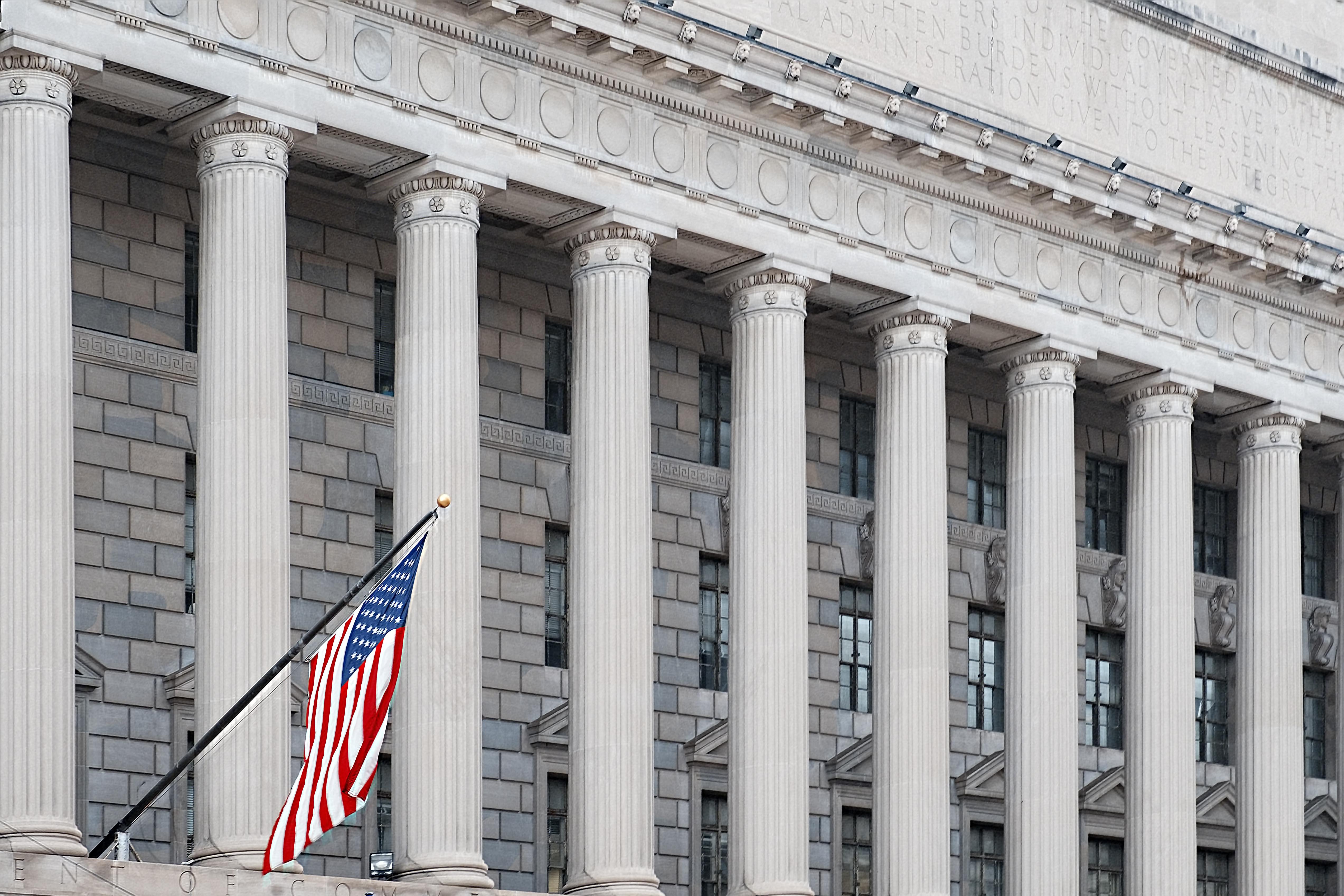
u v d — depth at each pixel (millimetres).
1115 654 113500
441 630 79375
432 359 81000
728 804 92562
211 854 73500
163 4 75188
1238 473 112188
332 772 61906
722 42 87375
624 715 83625
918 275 94750
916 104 93062
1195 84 110062
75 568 80750
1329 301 110625
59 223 72312
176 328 86438
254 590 75000
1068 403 99625
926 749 91875
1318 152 115438
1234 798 111062
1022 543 98438
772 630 88250
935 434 94562
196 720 75438
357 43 79938
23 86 72250
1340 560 116188
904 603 93062
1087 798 109312
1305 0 116375
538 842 93312
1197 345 104750
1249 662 107000
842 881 101812
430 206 81750
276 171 77375
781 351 90312
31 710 69750
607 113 86312
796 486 89750
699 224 88125
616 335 85812
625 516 84938
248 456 75625
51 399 71312
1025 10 103375
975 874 105938
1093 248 101625
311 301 89875
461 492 80500
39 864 68000
